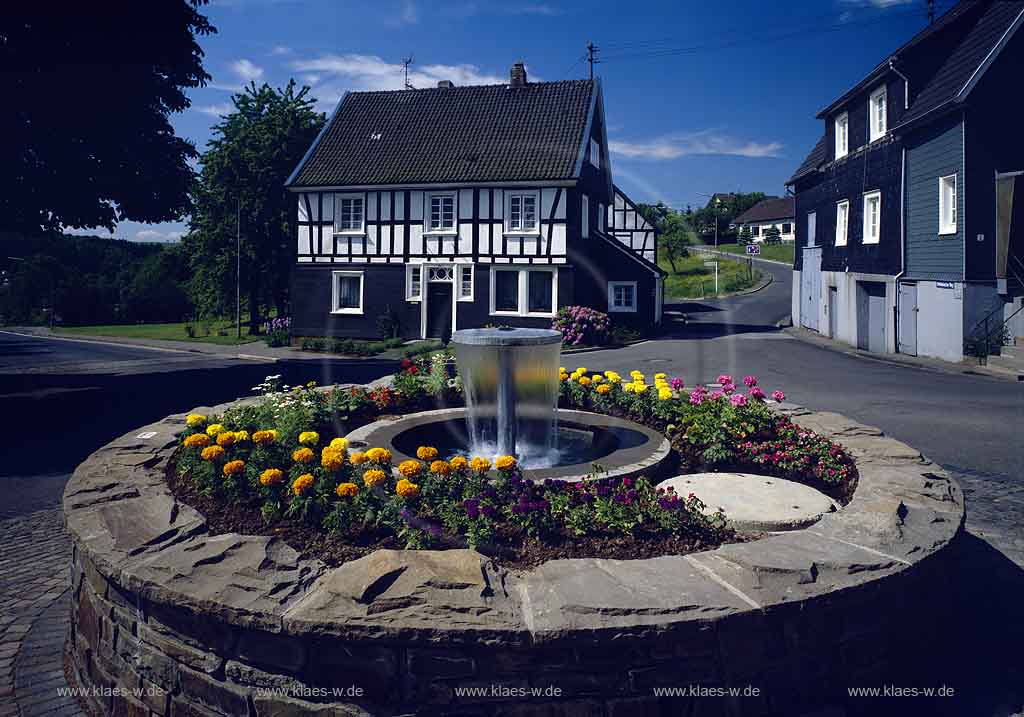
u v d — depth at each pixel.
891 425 10.30
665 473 5.30
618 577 3.06
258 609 2.84
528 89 28.19
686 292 46.38
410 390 7.37
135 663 3.31
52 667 4.07
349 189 27.25
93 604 3.65
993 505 6.73
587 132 26.06
